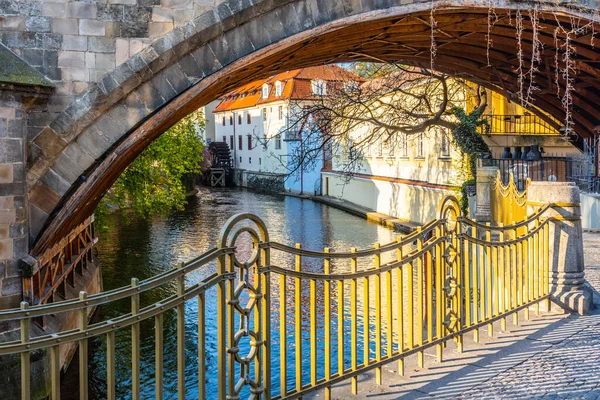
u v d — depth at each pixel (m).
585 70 16.67
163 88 8.66
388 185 33.47
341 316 4.75
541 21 12.73
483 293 6.41
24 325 3.09
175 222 31.08
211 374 10.95
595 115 19.72
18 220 7.97
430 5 10.05
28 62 8.36
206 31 8.66
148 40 8.58
